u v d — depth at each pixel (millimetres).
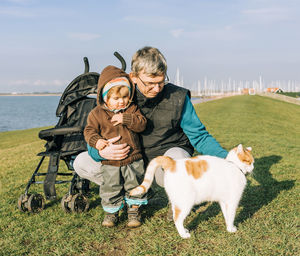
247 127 17016
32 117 75688
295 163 6688
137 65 2887
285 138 13453
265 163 6676
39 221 3760
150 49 2934
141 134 3291
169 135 3381
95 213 3916
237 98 52938
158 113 3223
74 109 4273
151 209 3926
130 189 3219
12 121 63344
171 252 2830
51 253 2961
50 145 3943
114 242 3100
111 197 3207
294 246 2852
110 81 2924
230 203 3100
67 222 3637
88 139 3014
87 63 4527
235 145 9508
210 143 3461
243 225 3311
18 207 4023
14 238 3322
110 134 3064
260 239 3006
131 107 3090
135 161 3162
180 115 3262
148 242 3053
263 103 44000
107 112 3072
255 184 4930
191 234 3121
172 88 3299
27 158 9906
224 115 24281
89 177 3531
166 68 2941
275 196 4320
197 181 2908
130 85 2998
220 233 3150
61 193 4996
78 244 3092
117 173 3088
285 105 49625
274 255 2711
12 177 6914
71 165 4219
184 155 3271
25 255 2959
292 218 3471
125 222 3529
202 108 33375
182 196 2910
